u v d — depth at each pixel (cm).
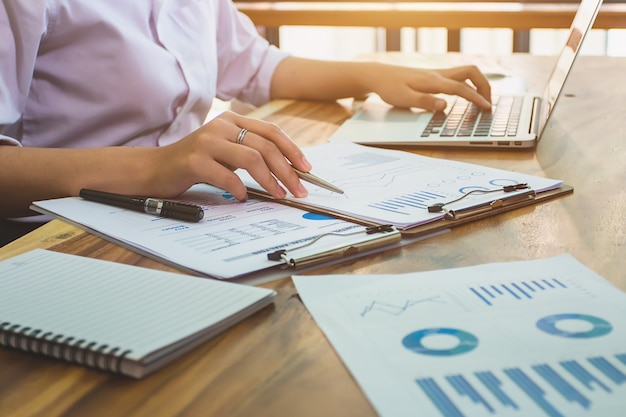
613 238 72
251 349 53
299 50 331
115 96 120
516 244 71
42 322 55
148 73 122
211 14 142
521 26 227
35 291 61
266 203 85
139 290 60
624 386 46
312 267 67
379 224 75
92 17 116
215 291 59
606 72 157
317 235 73
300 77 147
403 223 74
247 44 155
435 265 67
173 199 87
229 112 93
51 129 120
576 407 44
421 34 335
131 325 54
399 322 55
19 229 114
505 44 320
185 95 130
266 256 68
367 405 45
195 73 133
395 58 182
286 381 48
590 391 45
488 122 118
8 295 60
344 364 50
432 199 82
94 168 90
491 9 230
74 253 72
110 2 121
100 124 122
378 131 116
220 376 49
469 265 66
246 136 87
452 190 85
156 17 127
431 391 46
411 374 48
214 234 74
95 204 85
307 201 83
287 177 85
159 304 58
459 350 51
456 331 53
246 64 153
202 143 86
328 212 80
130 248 72
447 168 95
